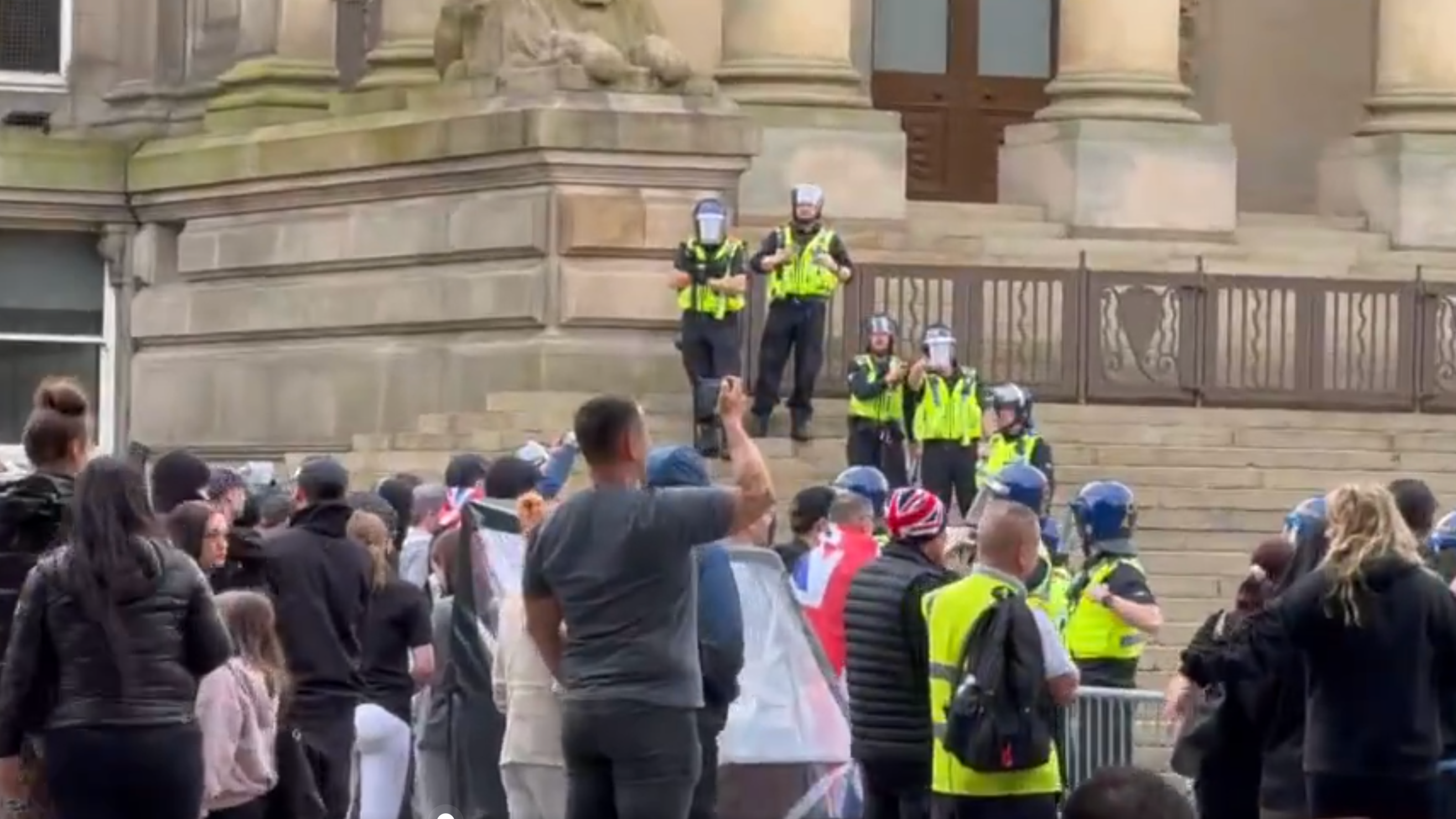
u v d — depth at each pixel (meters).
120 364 55.34
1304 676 21.92
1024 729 22.39
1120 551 28.00
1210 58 58.19
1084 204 51.97
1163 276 46.06
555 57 46.75
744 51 51.53
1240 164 58.25
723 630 21.41
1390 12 54.56
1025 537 22.67
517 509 24.23
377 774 26.77
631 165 46.09
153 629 20.14
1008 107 57.56
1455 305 46.97
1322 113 58.31
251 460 50.38
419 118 48.25
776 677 22.62
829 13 51.50
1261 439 44.62
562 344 46.03
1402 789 21.14
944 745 22.62
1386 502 21.17
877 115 51.28
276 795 22.48
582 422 20.20
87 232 55.56
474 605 24.11
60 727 20.14
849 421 41.09
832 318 45.25
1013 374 45.69
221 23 55.84
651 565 20.00
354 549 25.58
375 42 53.03
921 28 57.31
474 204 47.41
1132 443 44.16
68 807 20.22
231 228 52.72
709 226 42.00
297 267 51.00
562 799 22.33
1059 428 44.44
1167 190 52.31
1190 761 22.70
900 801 24.22
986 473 38.78
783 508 40.59
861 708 24.03
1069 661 22.78
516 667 22.36
